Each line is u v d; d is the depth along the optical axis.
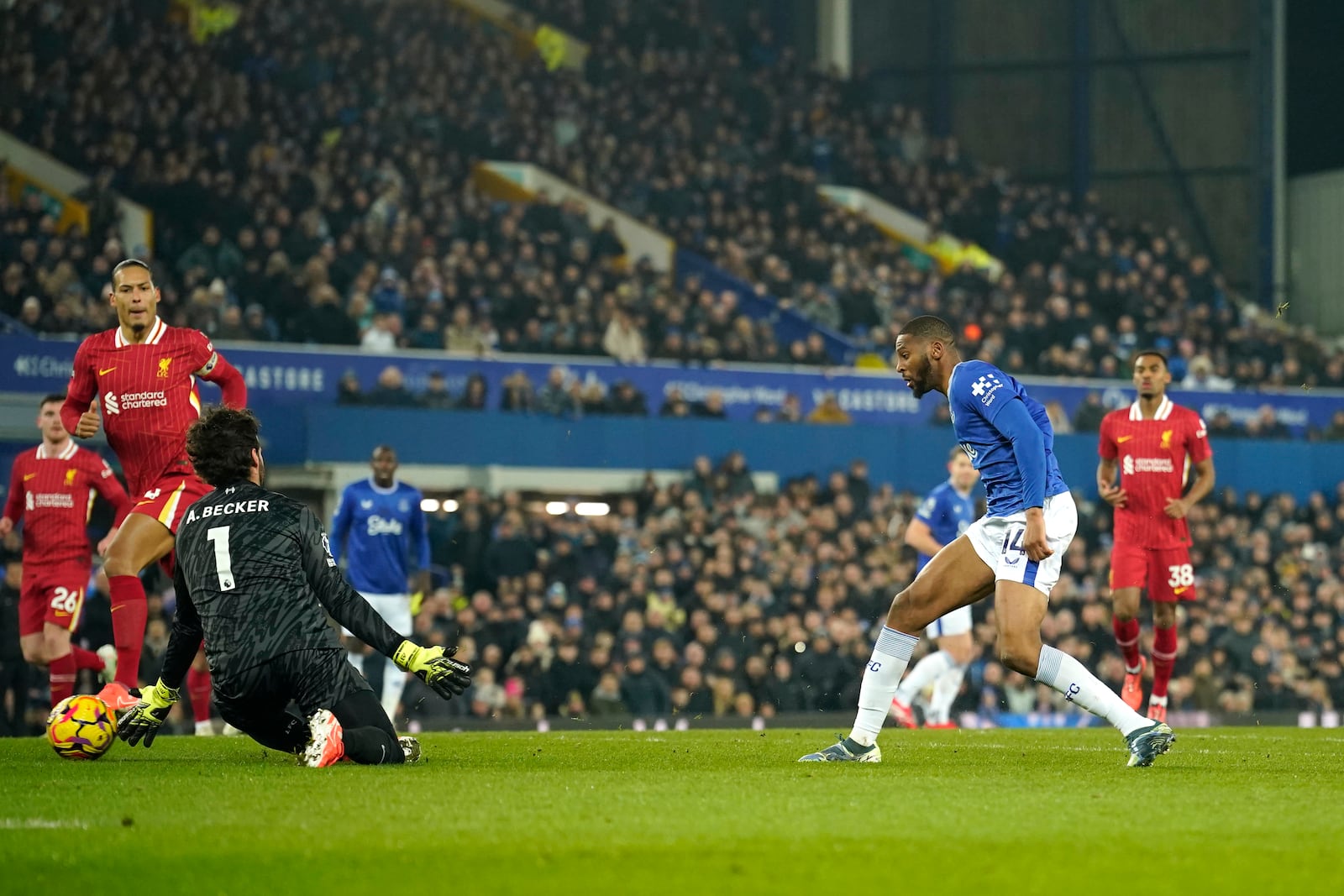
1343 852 10.45
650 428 52.47
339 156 59.59
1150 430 26.95
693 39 79.81
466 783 14.41
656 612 42.59
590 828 11.40
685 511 48.72
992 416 16.53
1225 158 86.06
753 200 70.88
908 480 55.56
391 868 9.75
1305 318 84.44
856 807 12.62
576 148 69.44
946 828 11.44
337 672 16.34
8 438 44.69
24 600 27.88
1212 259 86.12
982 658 44.41
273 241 52.62
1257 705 46.25
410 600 33.25
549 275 56.25
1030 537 16.22
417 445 49.47
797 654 43.06
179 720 35.22
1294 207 85.50
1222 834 11.22
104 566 20.56
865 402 56.28
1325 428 61.44
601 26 80.69
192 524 16.38
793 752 19.72
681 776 15.38
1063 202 81.75
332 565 16.39
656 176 71.00
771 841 10.77
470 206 59.22
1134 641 27.53
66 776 15.13
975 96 88.38
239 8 68.06
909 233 77.00
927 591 17.48
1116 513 27.53
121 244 49.19
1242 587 50.38
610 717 40.47
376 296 52.69
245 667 16.11
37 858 10.15
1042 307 67.38
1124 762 17.84
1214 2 86.12
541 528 45.97
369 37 70.12
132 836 10.98
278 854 10.25
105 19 61.50
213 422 16.52
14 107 55.41
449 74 69.19
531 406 51.03
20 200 54.16
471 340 52.56
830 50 88.88
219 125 58.81
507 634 41.88
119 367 20.78
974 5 88.38
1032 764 17.48
